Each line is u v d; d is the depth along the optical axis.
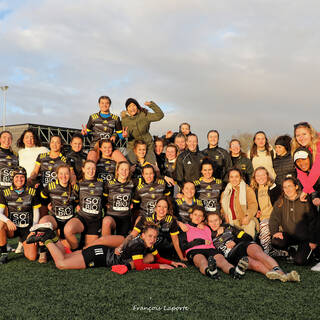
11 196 5.24
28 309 3.17
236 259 4.69
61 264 4.59
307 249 4.89
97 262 4.66
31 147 6.80
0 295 3.56
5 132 6.57
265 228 5.56
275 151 6.81
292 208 5.06
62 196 5.45
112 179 6.29
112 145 6.59
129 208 5.73
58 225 5.50
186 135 8.07
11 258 5.40
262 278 4.22
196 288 3.80
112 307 3.22
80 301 3.38
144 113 7.32
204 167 6.03
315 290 3.73
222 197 5.99
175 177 6.93
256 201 5.80
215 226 5.04
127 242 4.70
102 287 3.83
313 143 5.19
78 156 6.64
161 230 5.19
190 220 5.61
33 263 5.03
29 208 5.32
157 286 3.88
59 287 3.83
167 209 5.16
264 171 5.89
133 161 6.89
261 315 3.03
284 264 5.04
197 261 4.63
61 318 2.96
